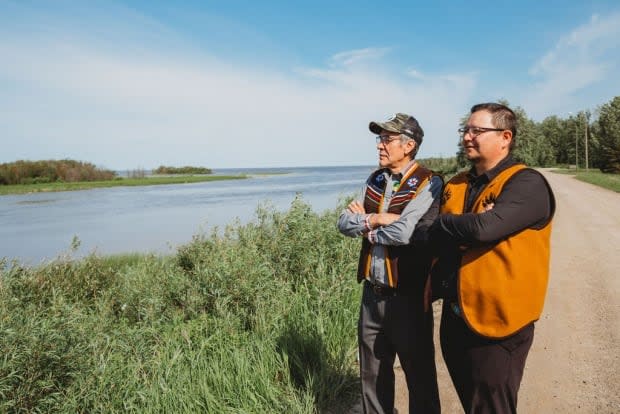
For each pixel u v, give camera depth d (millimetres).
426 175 2668
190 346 3914
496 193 2160
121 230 18484
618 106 53156
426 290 2480
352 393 3549
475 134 2307
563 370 3891
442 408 3357
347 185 50688
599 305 5516
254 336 4062
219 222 19781
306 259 5691
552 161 74812
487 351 2168
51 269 6344
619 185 26438
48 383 3084
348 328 4352
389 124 2674
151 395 3229
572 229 11555
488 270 2119
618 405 3297
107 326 4238
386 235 2557
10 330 3127
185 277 5207
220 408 3186
